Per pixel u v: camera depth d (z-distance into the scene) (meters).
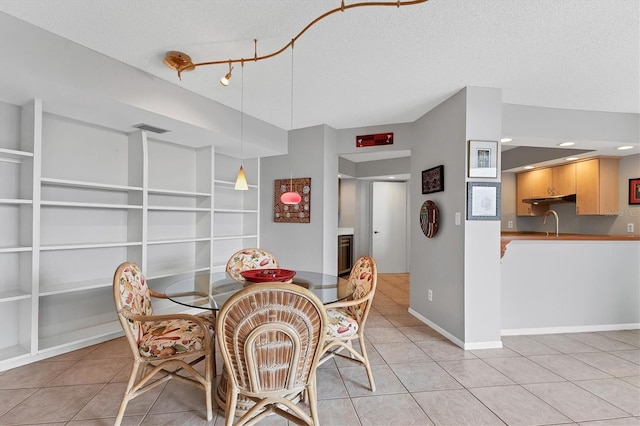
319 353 1.45
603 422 1.79
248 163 4.60
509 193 5.71
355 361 2.19
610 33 2.03
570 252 3.28
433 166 3.38
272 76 2.68
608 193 4.17
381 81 2.76
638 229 3.96
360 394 2.07
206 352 1.79
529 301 3.22
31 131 2.37
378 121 3.91
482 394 2.07
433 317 3.31
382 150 4.08
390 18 1.89
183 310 3.62
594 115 3.45
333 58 2.38
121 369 2.33
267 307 1.32
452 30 2.01
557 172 4.83
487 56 2.34
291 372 1.41
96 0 1.77
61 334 2.79
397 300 4.44
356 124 4.06
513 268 3.20
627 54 2.29
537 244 3.23
